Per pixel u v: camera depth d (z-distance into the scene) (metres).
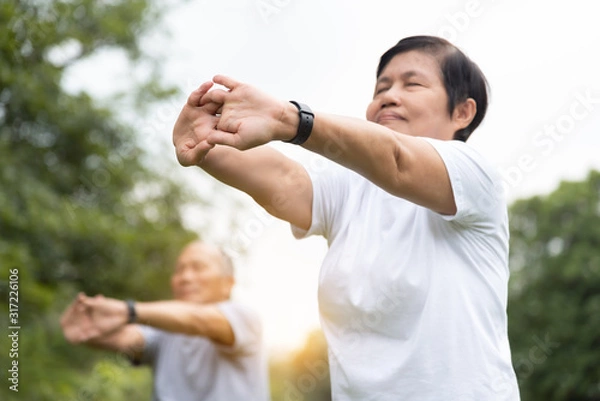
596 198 21.69
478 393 1.67
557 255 21.09
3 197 7.46
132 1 9.09
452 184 1.67
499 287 1.78
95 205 8.96
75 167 8.97
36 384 6.43
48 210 7.97
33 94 7.96
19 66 7.74
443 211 1.71
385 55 2.07
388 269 1.75
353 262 1.79
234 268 3.98
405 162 1.62
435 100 1.99
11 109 8.15
